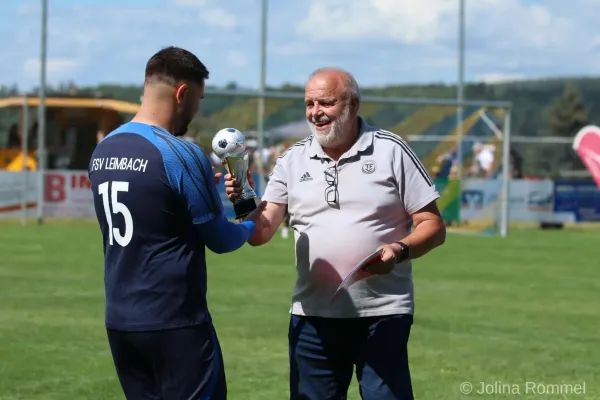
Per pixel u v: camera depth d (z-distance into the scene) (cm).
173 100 463
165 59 461
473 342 990
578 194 2850
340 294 523
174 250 450
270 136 2509
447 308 1220
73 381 801
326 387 540
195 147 455
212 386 459
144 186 444
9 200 2638
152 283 447
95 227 2498
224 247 468
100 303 1217
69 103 2883
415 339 1004
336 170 526
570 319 1144
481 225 2703
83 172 2678
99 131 2892
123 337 455
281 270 1608
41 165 2655
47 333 1009
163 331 448
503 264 1773
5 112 2994
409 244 498
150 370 464
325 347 535
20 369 841
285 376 827
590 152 1742
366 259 489
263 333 1023
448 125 2608
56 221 2681
